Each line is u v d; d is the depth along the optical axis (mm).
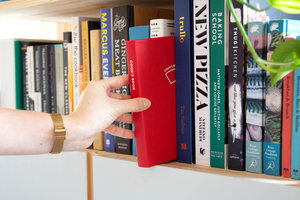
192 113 833
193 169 795
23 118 688
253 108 740
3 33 1351
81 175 1017
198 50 804
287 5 398
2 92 1316
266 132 730
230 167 784
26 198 1152
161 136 831
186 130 841
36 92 1236
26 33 1416
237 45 744
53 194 1086
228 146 785
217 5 764
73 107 1107
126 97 827
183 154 853
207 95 803
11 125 671
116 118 771
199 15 793
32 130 685
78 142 740
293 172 699
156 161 825
